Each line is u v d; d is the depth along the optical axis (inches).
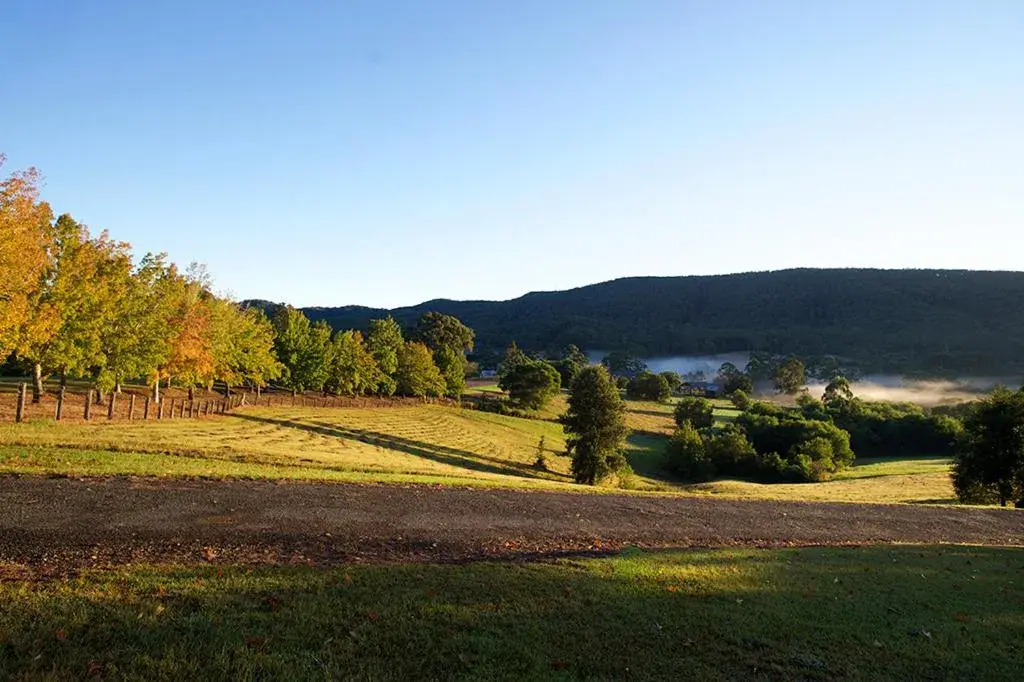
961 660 323.9
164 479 605.0
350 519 501.0
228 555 373.7
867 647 327.6
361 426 2188.7
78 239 1133.7
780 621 351.3
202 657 235.5
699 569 449.1
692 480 2859.3
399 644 268.2
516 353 5925.2
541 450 2343.8
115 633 246.4
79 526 401.4
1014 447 1520.7
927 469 2829.7
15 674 209.0
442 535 485.7
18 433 791.7
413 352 3442.4
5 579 296.2
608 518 646.5
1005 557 617.6
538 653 274.7
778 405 5157.5
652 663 279.6
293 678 227.8
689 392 6215.6
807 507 901.8
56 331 1015.0
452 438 2397.9
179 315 1519.4
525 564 416.5
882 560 547.2
